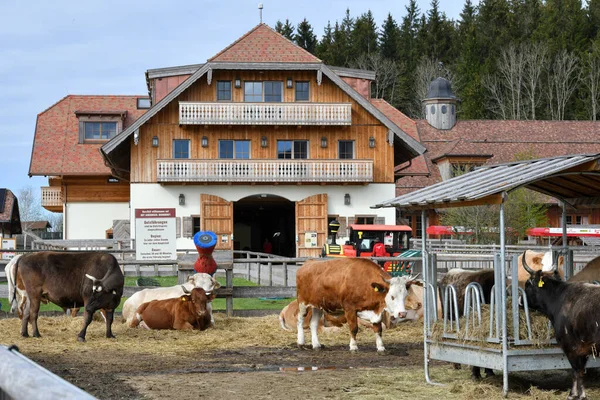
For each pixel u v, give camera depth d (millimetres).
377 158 39594
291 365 10617
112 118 45000
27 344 12602
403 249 30906
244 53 38438
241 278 27203
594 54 80750
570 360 8109
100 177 44188
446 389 8812
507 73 82438
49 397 1960
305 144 39500
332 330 13961
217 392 8523
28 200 103750
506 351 8273
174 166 37906
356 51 92750
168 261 19922
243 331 14305
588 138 60156
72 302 13422
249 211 49656
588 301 7844
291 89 38875
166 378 9438
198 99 38469
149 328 14523
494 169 10258
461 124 61312
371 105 38875
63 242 33719
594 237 37656
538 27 87312
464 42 88812
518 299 8406
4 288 23172
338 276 11883
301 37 97250
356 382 9164
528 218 38688
